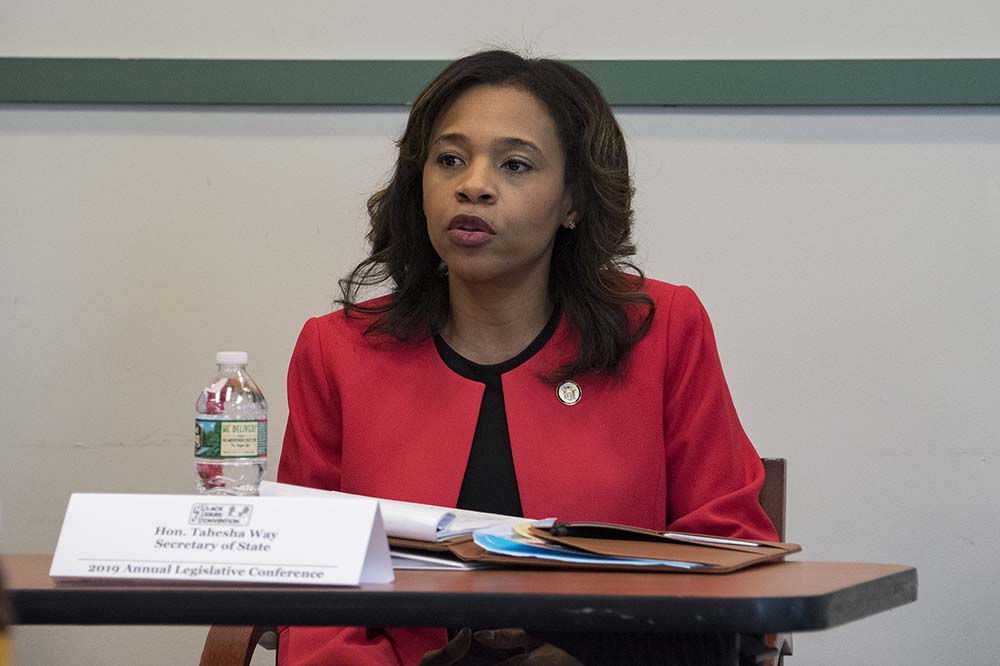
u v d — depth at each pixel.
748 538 6.27
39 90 10.33
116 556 4.22
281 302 10.47
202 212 10.46
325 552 4.08
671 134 10.30
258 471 5.42
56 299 10.46
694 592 3.77
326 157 10.43
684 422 6.88
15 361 10.45
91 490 10.43
